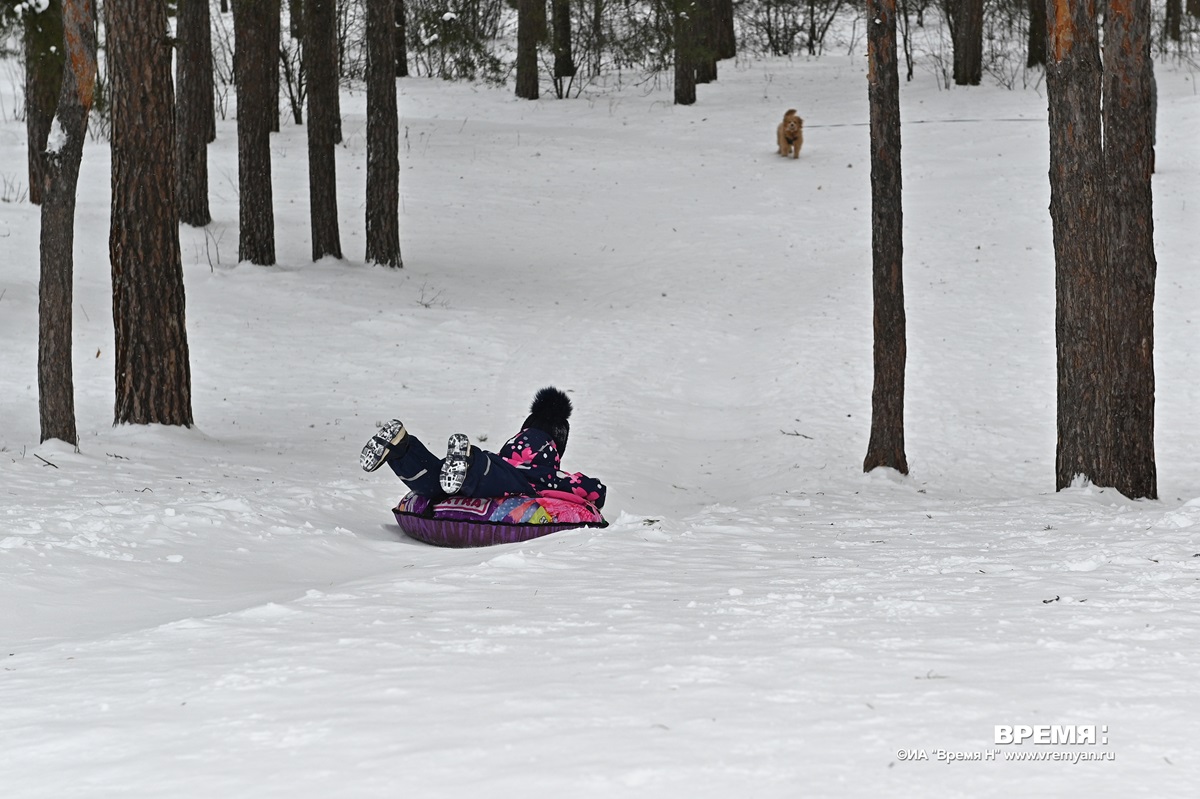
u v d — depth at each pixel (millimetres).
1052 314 28500
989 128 48781
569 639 6285
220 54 56500
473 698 5066
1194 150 41000
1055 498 14633
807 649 5875
